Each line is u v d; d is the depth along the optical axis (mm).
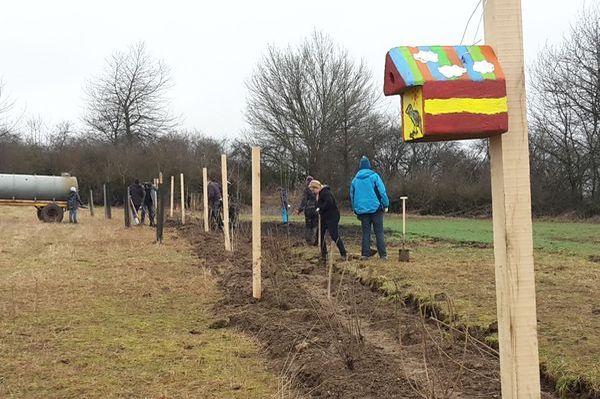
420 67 2553
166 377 5141
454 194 37469
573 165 32375
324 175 43438
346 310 7383
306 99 43938
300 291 8453
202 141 45531
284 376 5012
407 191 39094
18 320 7145
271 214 30484
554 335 5777
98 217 30781
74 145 48062
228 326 7000
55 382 5008
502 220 2639
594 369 4664
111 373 5250
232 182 20266
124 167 43875
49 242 16500
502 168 2625
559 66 38375
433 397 3973
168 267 11648
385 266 10609
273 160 43625
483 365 5094
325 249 12383
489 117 2551
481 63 2584
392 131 47125
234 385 4914
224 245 14781
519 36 2631
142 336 6516
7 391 4793
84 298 8539
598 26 30984
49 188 26031
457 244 15484
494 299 7438
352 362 5023
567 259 11828
